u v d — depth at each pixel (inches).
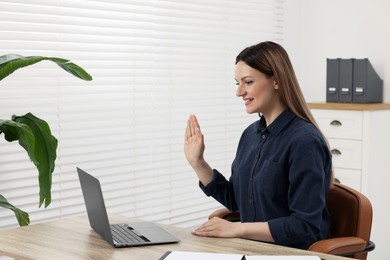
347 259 77.1
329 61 176.7
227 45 177.2
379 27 183.3
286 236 90.1
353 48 188.5
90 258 78.3
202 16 168.6
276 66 97.8
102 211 83.9
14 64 99.1
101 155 146.7
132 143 153.4
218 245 83.9
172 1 159.3
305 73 199.2
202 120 171.3
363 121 166.6
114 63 148.3
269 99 99.2
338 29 191.3
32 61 100.3
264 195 97.3
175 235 90.0
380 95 178.4
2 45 127.8
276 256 76.7
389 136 173.6
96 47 144.3
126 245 83.5
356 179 169.0
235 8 179.0
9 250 82.4
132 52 151.4
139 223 97.0
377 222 171.8
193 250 81.5
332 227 102.6
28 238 88.8
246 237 89.7
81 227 95.2
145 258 78.1
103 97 146.7
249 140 107.0
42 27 133.8
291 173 94.3
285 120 98.9
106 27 145.7
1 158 128.9
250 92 98.8
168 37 159.6
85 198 92.4
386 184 174.4
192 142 103.3
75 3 138.7
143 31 154.2
